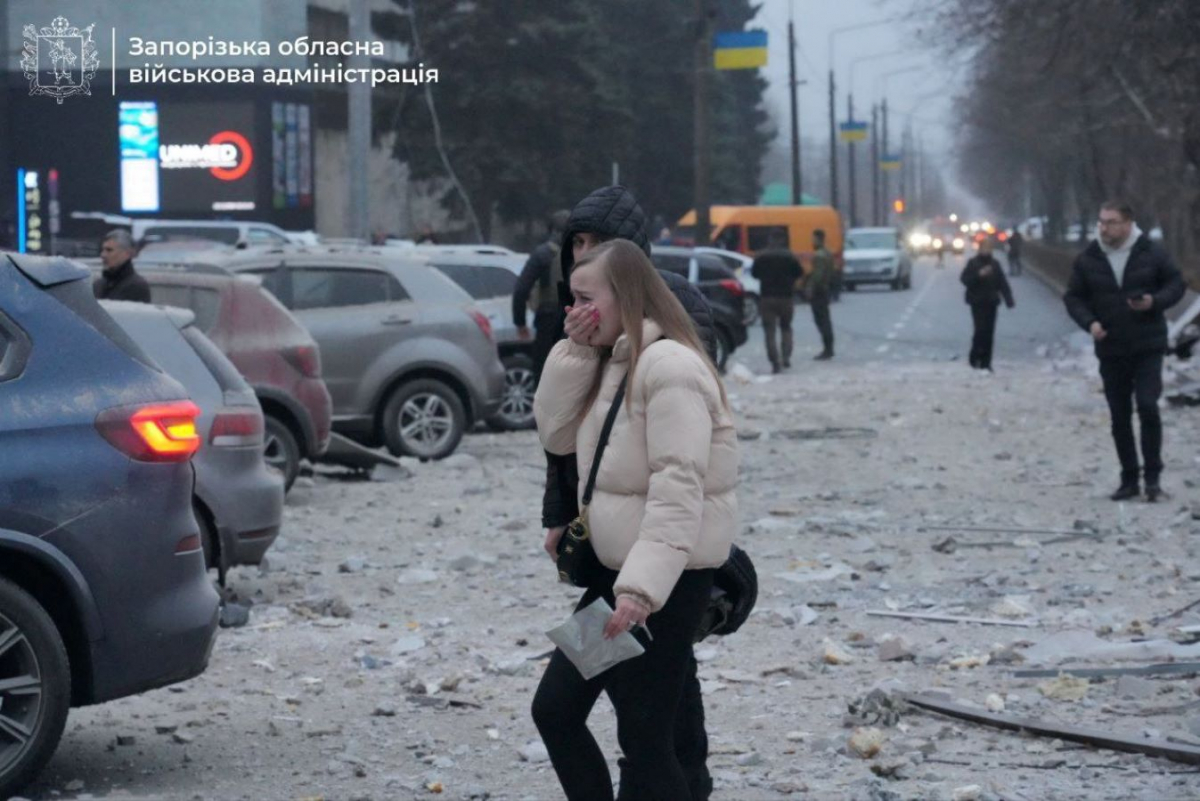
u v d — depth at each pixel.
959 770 7.59
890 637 9.95
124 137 73.62
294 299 19.78
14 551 7.08
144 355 7.63
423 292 20.22
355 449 17.94
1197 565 12.53
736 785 7.43
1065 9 34.88
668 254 34.53
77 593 7.16
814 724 8.48
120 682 7.32
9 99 73.50
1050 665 9.59
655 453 5.43
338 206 82.31
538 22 68.38
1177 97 36.56
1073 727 8.07
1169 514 14.82
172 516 7.43
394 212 80.06
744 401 27.06
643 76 90.06
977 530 14.34
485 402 20.33
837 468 18.66
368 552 13.86
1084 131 46.62
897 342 42.44
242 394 12.02
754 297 48.91
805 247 66.44
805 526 14.68
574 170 70.31
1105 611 11.05
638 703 5.60
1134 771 7.49
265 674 9.77
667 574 5.36
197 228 46.84
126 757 8.02
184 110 74.06
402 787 7.53
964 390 28.14
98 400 7.31
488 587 12.36
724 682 9.40
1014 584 12.08
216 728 8.56
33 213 55.78
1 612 6.99
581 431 5.68
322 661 10.09
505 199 70.00
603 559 5.59
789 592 11.93
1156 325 15.30
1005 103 59.31
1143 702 8.67
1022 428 22.22
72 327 7.38
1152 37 34.47
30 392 7.21
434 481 18.22
